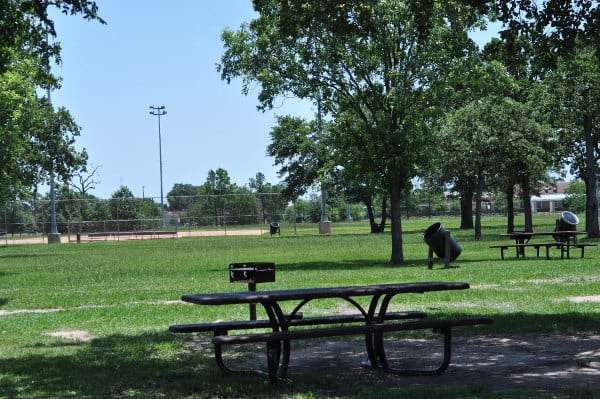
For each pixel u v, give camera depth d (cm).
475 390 714
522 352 947
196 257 3681
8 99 3338
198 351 1028
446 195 6669
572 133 4609
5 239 7106
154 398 727
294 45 2936
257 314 1391
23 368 912
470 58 2875
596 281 1831
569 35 1399
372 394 714
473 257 2980
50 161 5653
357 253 3641
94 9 1362
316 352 996
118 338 1162
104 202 7588
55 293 1992
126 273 2725
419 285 811
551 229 5781
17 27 1421
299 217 10350
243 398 723
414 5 1623
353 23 1673
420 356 943
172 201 7606
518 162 4569
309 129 3328
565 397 679
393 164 2908
